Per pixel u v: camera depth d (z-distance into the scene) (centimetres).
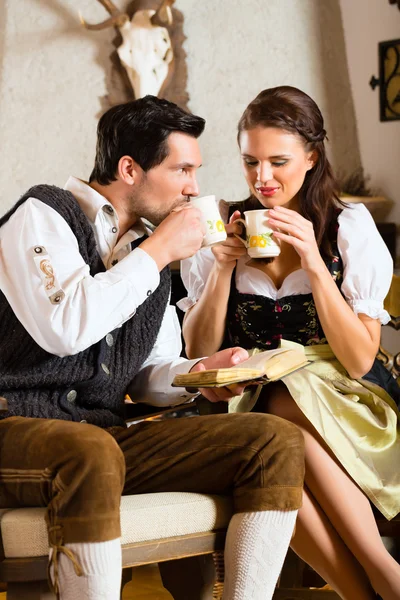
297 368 198
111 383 199
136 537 170
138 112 201
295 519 181
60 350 181
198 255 239
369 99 409
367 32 406
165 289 212
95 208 200
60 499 156
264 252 208
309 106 217
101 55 409
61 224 190
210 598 198
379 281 219
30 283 182
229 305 230
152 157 200
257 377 188
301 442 182
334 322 209
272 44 417
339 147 418
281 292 222
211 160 420
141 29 395
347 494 197
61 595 157
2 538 161
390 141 403
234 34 417
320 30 415
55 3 410
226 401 208
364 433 206
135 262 187
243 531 177
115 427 198
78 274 184
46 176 415
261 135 214
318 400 203
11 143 413
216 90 418
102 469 156
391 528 205
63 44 411
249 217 209
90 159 414
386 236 399
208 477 184
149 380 217
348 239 221
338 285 223
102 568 155
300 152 215
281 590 225
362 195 416
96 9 410
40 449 163
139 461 189
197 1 416
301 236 206
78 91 412
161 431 190
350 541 196
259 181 216
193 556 195
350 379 217
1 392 187
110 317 183
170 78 403
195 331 231
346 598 199
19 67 412
